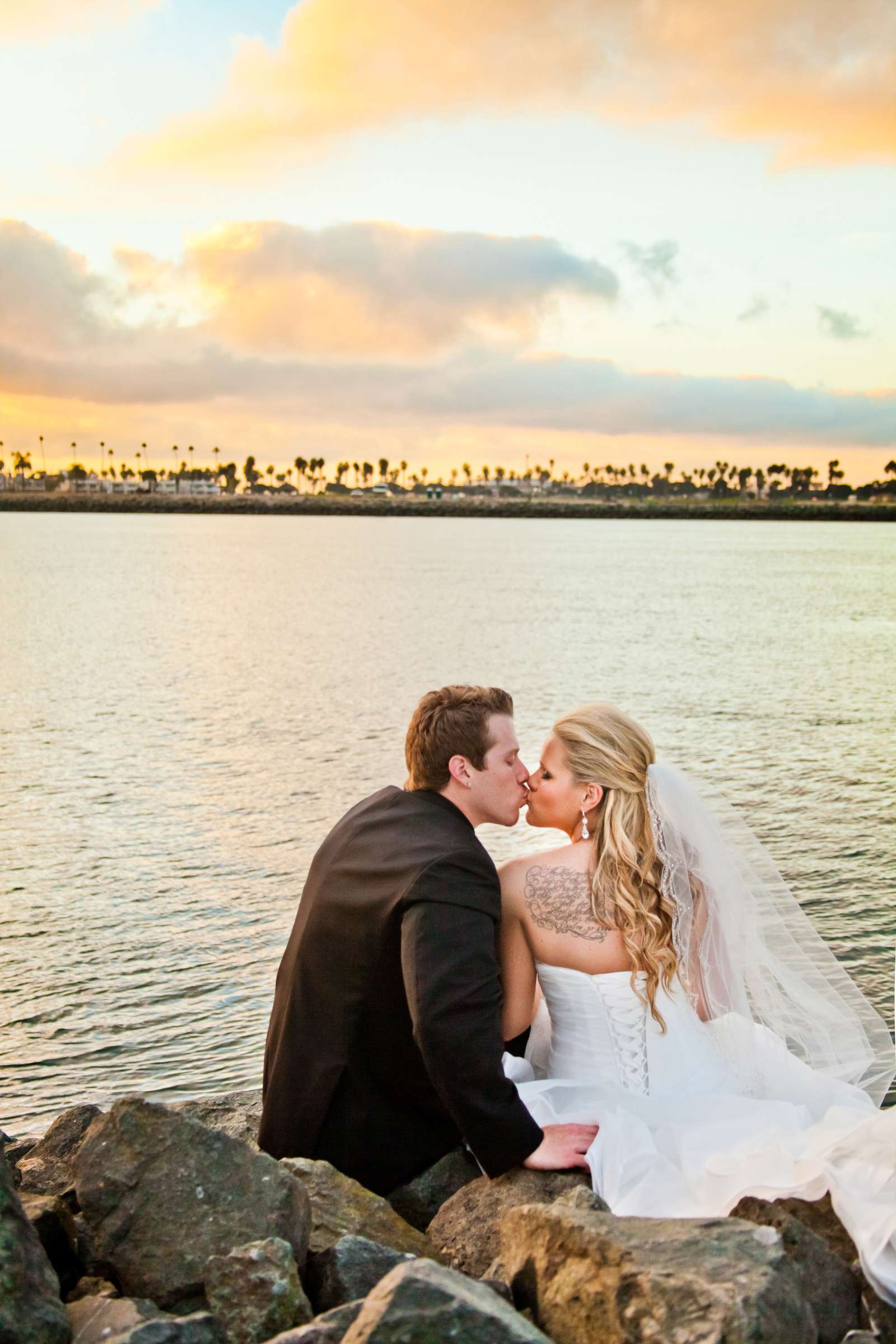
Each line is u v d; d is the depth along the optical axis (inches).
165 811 585.9
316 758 724.0
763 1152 131.2
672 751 731.4
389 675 1125.1
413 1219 146.8
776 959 169.8
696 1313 93.4
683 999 159.0
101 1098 291.9
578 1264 105.0
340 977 147.3
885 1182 122.8
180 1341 96.8
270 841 533.6
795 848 501.0
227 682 1078.4
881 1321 112.9
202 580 2596.0
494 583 2566.4
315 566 3191.4
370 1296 94.4
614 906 156.3
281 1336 94.7
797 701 957.2
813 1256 115.1
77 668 1167.0
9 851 512.7
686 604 2058.3
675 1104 150.0
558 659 1261.1
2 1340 93.8
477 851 144.9
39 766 695.7
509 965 161.5
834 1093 160.9
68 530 5979.3
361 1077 149.2
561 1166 137.9
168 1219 116.6
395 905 140.9
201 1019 338.0
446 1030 134.7
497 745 154.4
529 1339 90.7
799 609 1979.6
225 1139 122.8
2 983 360.8
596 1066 157.6
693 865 158.7
